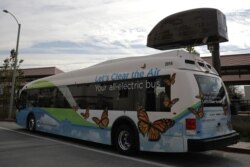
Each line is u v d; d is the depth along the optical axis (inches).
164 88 356.8
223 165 340.8
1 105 1288.1
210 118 350.3
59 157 372.5
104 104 435.2
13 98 1105.4
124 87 407.5
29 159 357.7
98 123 441.1
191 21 569.0
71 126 498.6
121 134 400.8
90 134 455.8
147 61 388.2
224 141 352.8
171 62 359.6
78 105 486.3
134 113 386.6
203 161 360.5
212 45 589.9
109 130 420.8
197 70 361.1
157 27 621.3
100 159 363.6
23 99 653.9
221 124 367.6
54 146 454.0
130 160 359.9
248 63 1233.4
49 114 559.5
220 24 550.0
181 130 334.6
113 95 422.3
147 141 367.2
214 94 365.7
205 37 553.3
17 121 673.6
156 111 360.5
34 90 619.8
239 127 527.2
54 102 550.0
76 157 373.7
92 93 461.4
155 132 358.6
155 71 371.6
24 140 511.8
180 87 342.3
